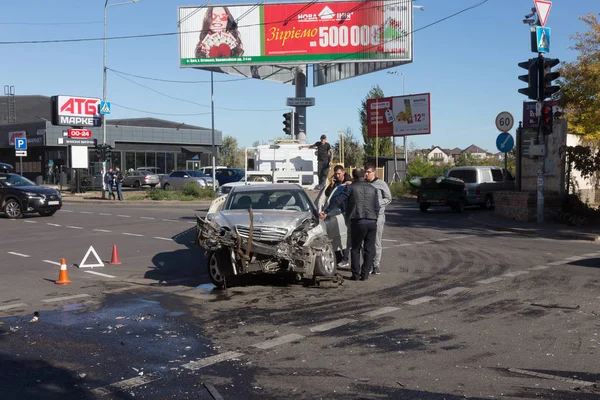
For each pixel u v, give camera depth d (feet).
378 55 130.00
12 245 52.95
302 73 138.31
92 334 24.22
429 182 85.92
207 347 22.20
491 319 25.99
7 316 27.50
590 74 84.07
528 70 63.36
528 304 28.84
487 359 20.47
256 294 31.83
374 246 35.45
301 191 38.42
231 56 134.21
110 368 19.88
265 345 22.34
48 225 69.15
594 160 69.97
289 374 19.08
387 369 19.48
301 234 32.35
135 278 37.52
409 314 26.99
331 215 35.78
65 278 35.55
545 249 48.44
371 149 180.86
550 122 63.36
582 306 28.32
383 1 129.18
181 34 135.74
